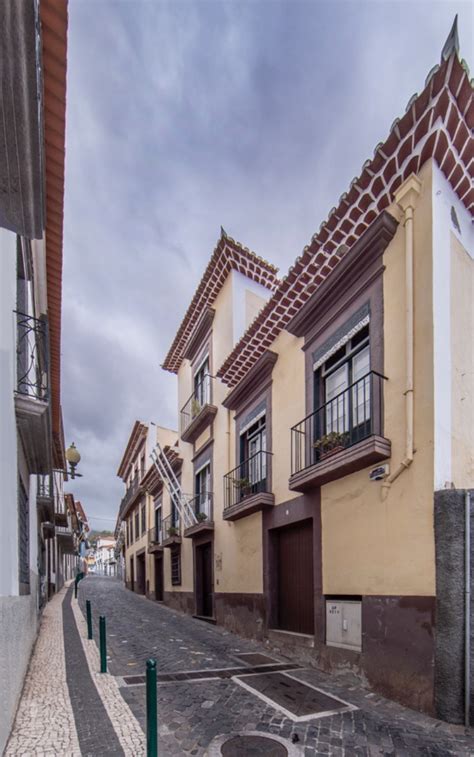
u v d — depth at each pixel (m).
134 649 8.55
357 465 6.36
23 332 6.52
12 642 4.48
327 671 6.71
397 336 6.15
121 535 43.41
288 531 9.06
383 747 4.11
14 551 4.86
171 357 18.64
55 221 6.74
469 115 5.48
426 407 5.51
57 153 5.20
